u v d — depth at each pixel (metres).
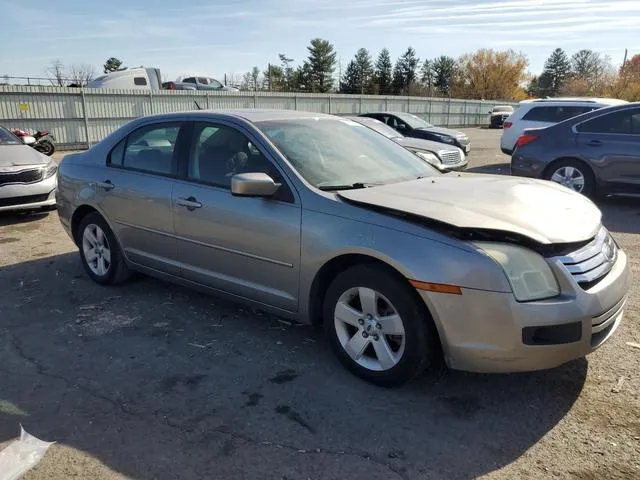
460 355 2.90
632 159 8.09
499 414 2.98
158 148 4.54
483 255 2.80
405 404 3.08
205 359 3.67
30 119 19.86
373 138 4.56
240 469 2.57
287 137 3.95
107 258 5.07
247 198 3.73
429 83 97.44
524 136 9.18
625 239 6.64
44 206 8.04
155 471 2.56
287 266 3.54
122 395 3.24
